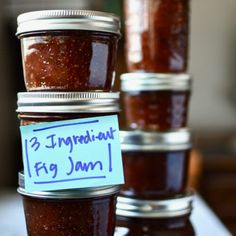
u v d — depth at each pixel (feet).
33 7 3.45
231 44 4.23
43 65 0.99
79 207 0.97
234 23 4.22
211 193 3.47
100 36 0.99
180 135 1.43
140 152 1.40
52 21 0.96
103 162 0.97
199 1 4.21
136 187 1.41
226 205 3.48
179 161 1.44
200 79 4.26
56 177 0.96
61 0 3.40
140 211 1.32
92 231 0.98
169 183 1.41
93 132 0.97
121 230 1.27
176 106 1.47
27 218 1.01
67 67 0.98
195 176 3.25
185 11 1.44
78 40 0.97
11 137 3.56
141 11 1.43
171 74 1.44
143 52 1.44
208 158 3.50
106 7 3.36
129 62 1.50
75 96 0.96
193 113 4.28
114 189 1.00
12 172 3.59
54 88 0.99
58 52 0.98
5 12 3.47
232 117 4.28
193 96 4.27
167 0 1.40
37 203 0.98
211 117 4.28
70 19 0.96
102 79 1.01
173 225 1.34
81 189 0.96
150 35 1.42
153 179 1.40
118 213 1.34
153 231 1.30
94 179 0.96
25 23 0.99
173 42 1.43
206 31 4.23
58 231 0.97
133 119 1.49
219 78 4.26
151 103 1.45
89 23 0.97
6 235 1.87
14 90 3.55
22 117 1.00
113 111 1.00
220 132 4.28
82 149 0.96
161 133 1.41
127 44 1.51
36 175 0.97
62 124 0.97
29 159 0.97
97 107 0.98
